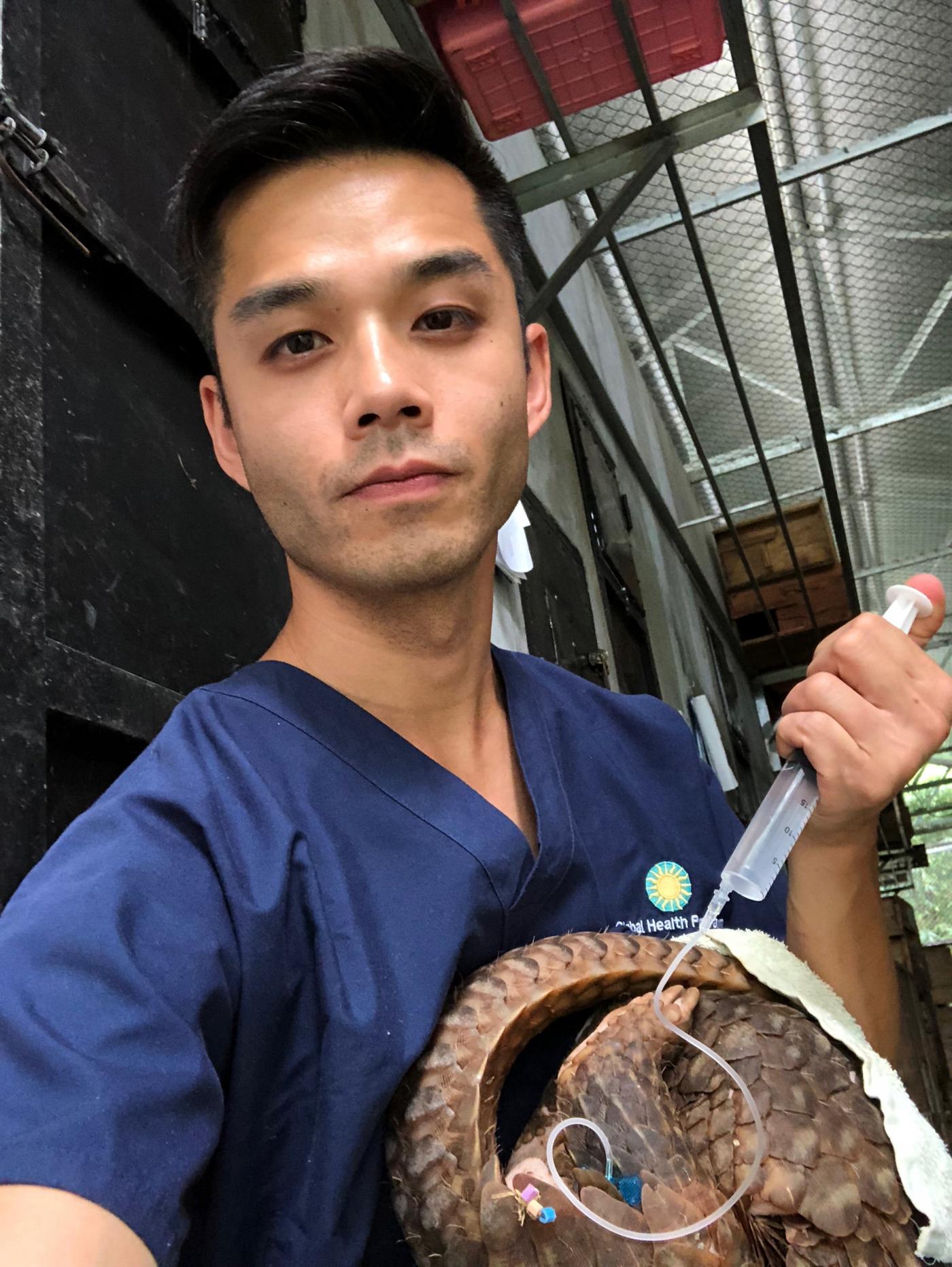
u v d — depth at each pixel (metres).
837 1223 0.42
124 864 0.47
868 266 3.09
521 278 0.76
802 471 4.35
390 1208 0.51
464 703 0.68
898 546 5.31
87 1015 0.39
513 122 1.56
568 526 2.41
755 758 5.03
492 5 1.40
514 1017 0.49
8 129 0.76
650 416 4.14
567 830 0.66
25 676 0.67
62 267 0.85
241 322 0.61
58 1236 0.32
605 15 1.36
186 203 0.67
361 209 0.61
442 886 0.58
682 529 4.32
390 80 0.64
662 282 3.26
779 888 0.80
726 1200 0.44
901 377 3.61
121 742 0.80
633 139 1.61
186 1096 0.39
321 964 0.53
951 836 8.27
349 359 0.59
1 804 0.63
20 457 0.71
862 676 0.59
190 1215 0.47
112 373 0.90
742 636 5.19
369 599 0.61
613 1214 0.41
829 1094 0.46
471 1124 0.45
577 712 0.80
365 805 0.60
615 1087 0.47
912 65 2.43
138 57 1.04
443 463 0.58
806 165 2.37
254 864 0.53
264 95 0.63
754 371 3.63
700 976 0.53
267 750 0.60
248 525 1.11
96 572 0.80
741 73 1.50
